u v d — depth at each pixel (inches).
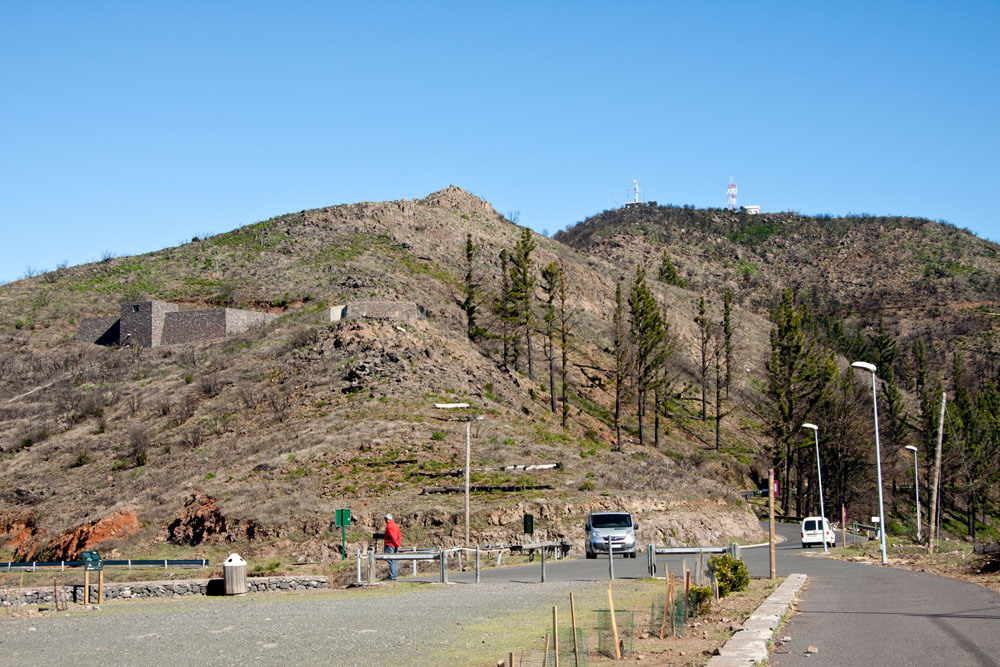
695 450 3240.7
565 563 1262.3
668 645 496.4
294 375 2412.6
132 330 3233.3
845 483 3006.9
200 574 1312.7
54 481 2010.3
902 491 3417.8
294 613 695.7
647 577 948.6
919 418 4111.7
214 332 3154.5
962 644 459.8
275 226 4667.8
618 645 465.1
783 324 2938.0
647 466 2091.5
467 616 638.5
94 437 2271.2
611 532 1368.1
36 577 1385.3
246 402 2297.0
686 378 3944.4
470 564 1299.2
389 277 3772.1
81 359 3070.9
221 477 1824.6
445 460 1887.3
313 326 2743.6
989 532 3348.9
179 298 3698.3
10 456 2235.5
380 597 810.2
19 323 3479.3
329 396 2233.0
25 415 2571.4
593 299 4638.3
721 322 4901.6
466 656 474.0
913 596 691.4
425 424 2039.9
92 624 676.7
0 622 708.0
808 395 2883.9
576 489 1813.5
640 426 3041.3
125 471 1998.0
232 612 725.9
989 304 7145.7
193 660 493.7
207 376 2539.4
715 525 1828.2
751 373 4288.9
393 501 1658.5
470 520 1592.0
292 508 1619.1
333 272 3843.5
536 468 1793.8
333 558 1470.2
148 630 628.4
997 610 592.4
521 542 1544.0
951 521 3472.0
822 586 804.0
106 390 2677.2
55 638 605.9
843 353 5644.7
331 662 469.1
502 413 2321.6
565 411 2822.3
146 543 1622.8
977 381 5064.0
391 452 1892.2
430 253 4426.7
